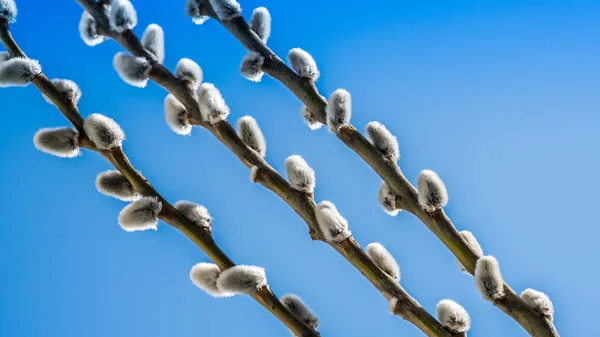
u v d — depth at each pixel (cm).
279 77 100
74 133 96
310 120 101
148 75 99
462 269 98
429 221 95
